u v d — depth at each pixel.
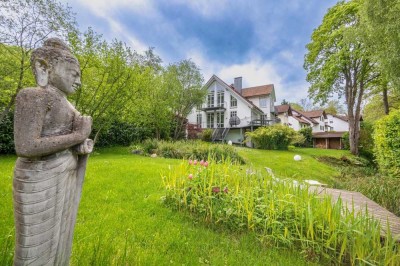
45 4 7.56
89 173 4.95
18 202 1.01
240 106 25.20
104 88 10.00
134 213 2.96
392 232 2.73
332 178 9.71
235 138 26.03
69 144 1.10
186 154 9.95
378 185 6.43
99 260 1.68
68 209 1.24
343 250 2.13
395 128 6.59
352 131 18.00
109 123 11.02
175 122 18.80
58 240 1.18
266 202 2.73
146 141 12.48
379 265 1.97
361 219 2.32
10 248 1.80
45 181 1.04
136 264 1.81
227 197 2.95
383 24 7.19
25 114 0.98
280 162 11.48
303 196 2.82
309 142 27.08
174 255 2.11
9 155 8.22
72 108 1.21
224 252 2.24
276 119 28.00
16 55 7.61
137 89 11.05
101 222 2.62
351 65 16.94
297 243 2.44
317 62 17.95
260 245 2.42
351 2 15.02
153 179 4.70
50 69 1.08
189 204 3.16
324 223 2.42
